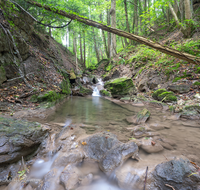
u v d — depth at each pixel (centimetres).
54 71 939
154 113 529
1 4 611
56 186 169
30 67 727
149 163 208
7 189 171
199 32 896
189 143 281
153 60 1102
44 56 980
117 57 1797
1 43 534
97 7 1941
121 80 959
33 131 262
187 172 166
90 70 2147
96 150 245
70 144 267
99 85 1442
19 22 793
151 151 247
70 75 1183
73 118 469
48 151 251
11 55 596
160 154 238
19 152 217
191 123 407
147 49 1252
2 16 619
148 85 927
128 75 1269
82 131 337
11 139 220
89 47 3061
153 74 949
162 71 896
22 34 846
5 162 197
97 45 2811
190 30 944
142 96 816
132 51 1612
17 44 641
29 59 764
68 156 227
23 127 265
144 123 409
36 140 258
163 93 680
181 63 809
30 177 193
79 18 419
